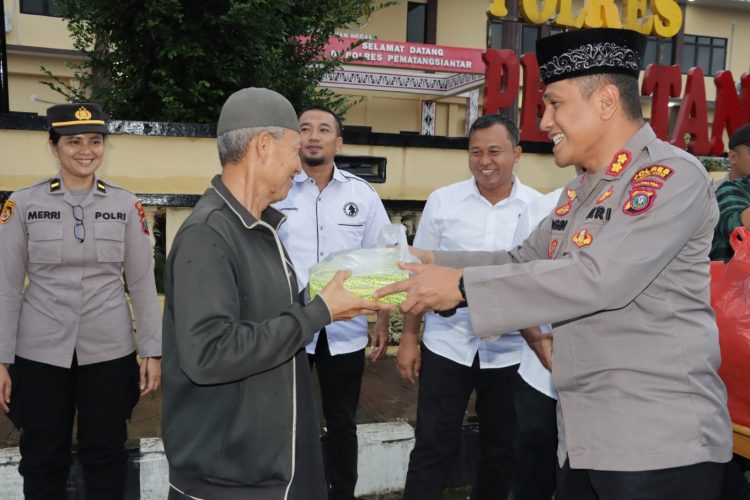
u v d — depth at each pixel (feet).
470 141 9.38
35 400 8.12
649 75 21.20
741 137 10.21
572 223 5.65
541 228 6.66
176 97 17.11
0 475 9.46
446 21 53.11
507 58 19.47
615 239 4.77
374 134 16.07
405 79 46.26
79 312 8.19
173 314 5.37
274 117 5.32
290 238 10.16
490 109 19.48
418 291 5.18
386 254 5.81
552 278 4.83
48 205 8.20
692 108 22.00
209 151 14.39
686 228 4.80
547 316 4.88
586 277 4.73
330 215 10.24
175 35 16.69
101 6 16.47
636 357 4.95
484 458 9.57
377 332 10.18
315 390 13.60
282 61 19.80
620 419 4.97
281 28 18.06
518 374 8.82
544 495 8.79
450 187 10.05
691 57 65.51
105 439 8.46
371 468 10.97
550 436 8.57
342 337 9.48
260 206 5.50
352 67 44.65
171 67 17.10
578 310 4.81
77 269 8.22
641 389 4.95
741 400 6.29
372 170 16.35
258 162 5.33
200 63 17.04
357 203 10.42
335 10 20.76
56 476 8.32
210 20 16.65
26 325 8.14
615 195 5.16
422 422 9.19
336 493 9.76
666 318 4.94
